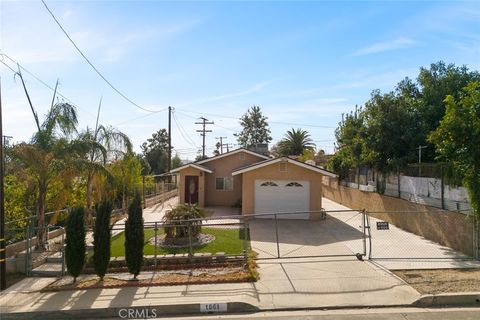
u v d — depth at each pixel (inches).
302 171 879.1
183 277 438.3
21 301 380.5
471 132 461.1
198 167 1083.3
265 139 3228.3
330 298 369.7
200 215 619.5
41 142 556.7
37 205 566.6
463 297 362.6
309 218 869.2
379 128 819.4
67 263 429.7
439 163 614.9
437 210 586.9
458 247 548.4
